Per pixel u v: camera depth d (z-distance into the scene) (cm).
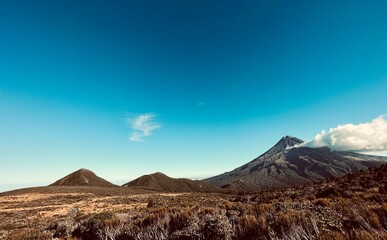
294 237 766
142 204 4709
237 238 882
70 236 1183
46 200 7275
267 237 830
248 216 930
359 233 677
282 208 1050
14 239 1122
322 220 800
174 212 1191
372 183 2338
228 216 1036
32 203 6519
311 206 1025
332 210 888
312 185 3475
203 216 1020
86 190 10538
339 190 2062
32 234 1173
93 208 4594
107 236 1093
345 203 995
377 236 657
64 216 3753
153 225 1076
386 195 1423
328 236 695
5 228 2470
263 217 901
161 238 1000
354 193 1859
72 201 6731
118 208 4306
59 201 6844
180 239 950
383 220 732
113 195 8825
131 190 12488
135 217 1245
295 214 852
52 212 4366
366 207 814
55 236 1250
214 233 893
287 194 2819
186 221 1034
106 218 1252
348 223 770
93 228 1154
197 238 918
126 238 1066
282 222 831
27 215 4081
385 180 2327
